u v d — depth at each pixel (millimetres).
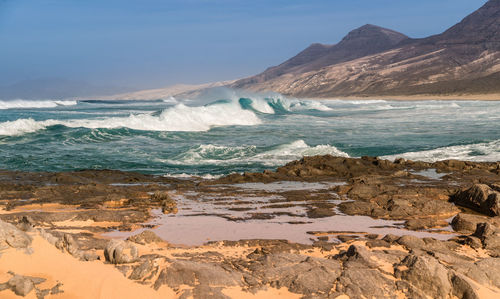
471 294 4785
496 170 13523
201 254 5875
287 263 5383
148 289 4625
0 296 4207
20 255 4727
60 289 4422
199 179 13242
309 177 13062
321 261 5441
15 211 8461
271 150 18719
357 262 5414
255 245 6621
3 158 16641
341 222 8211
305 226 7887
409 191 10383
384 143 21375
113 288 4547
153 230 7438
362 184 11133
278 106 57000
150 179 12695
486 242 6703
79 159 16906
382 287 4824
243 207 9305
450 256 5809
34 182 11469
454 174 13094
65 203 9031
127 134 24016
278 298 4621
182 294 4516
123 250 5250
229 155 17938
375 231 7664
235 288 4730
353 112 48781
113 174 13234
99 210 8523
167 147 20266
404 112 45500
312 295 4625
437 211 8961
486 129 26688
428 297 4789
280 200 9992
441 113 41906
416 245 6430
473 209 9281
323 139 23125
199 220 8203
